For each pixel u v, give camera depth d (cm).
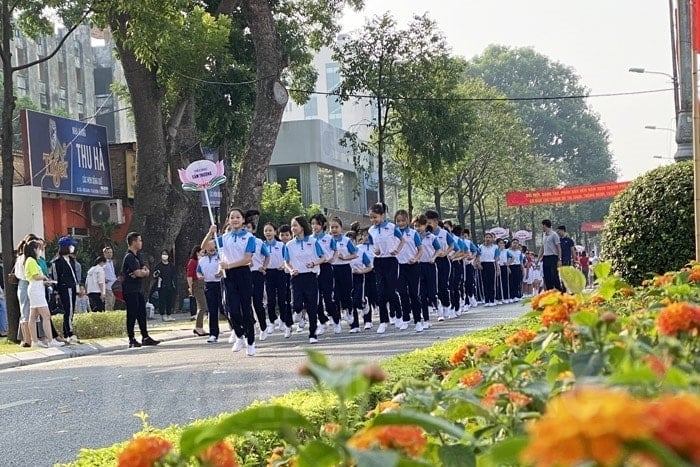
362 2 3628
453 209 7544
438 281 2141
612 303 776
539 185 7981
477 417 378
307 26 3659
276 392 1061
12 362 1666
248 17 2903
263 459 528
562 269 586
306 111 8538
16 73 6372
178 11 2420
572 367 339
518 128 6200
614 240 1391
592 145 10750
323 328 1998
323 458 266
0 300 2345
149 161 2945
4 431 941
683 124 1606
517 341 478
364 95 3859
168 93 3083
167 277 2841
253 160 2891
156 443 277
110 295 2634
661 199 1352
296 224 1717
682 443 155
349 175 5862
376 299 2062
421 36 3822
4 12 2091
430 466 236
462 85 5894
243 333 1565
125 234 3591
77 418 991
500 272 3028
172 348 1800
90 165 3350
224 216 3597
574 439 155
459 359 491
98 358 1694
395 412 275
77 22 2428
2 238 2062
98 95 7550
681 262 1335
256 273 1869
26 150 3016
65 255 1994
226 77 3400
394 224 1859
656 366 311
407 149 3884
